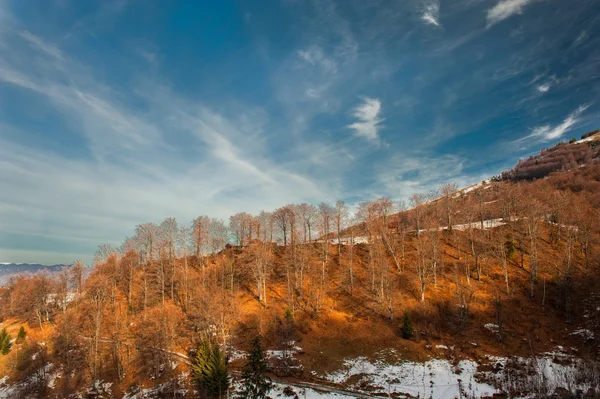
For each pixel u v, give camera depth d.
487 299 78.75
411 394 55.78
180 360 71.44
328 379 61.75
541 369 57.53
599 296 74.88
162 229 123.50
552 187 151.00
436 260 90.50
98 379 71.38
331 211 128.75
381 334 72.44
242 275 103.38
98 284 93.62
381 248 100.06
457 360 62.88
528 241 96.38
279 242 128.88
